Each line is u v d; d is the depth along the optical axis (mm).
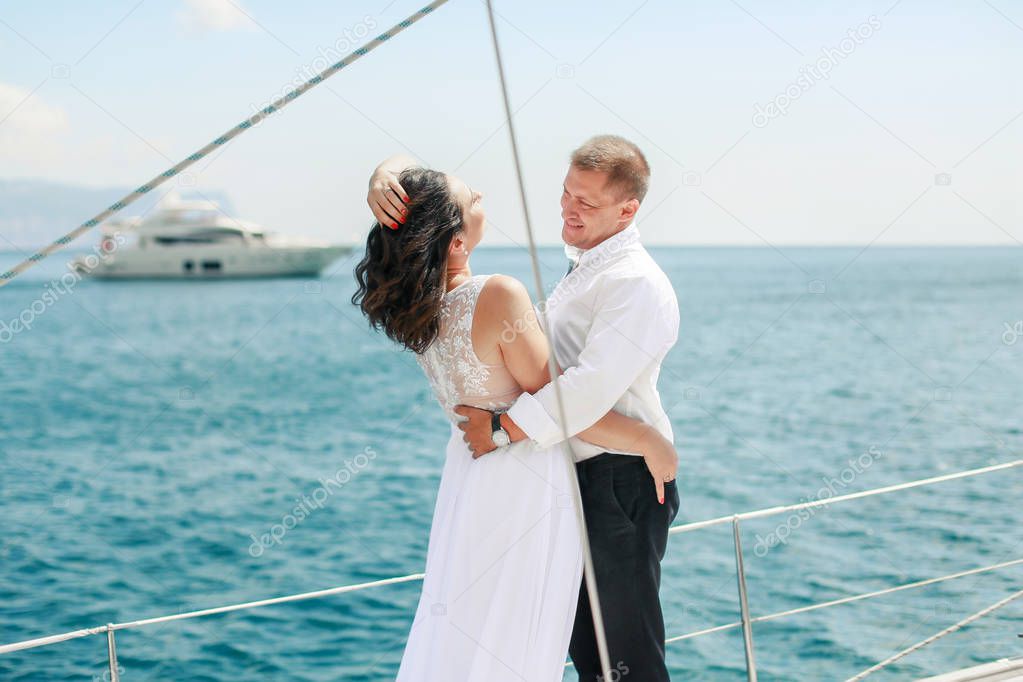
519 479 2164
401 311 2115
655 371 2238
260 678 7520
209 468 17031
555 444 2168
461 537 2195
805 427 19281
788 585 8875
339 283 48531
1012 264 76812
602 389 2094
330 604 9148
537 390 2145
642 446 2162
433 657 2221
